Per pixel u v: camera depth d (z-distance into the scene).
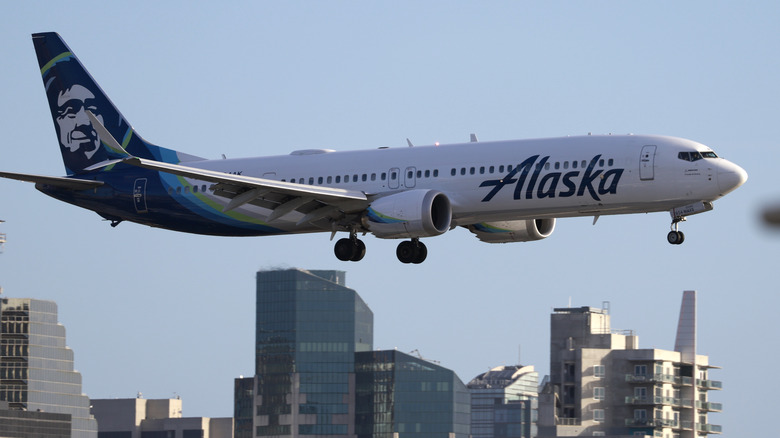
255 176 132.38
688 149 116.06
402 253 130.50
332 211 125.88
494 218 122.50
